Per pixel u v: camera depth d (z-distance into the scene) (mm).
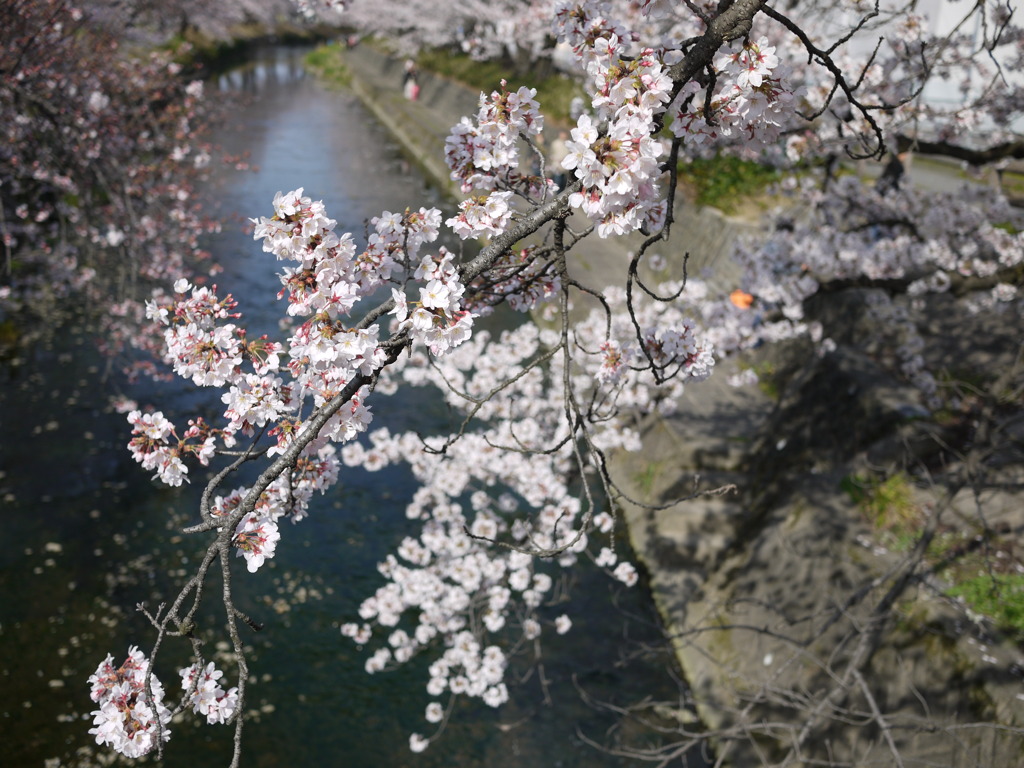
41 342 12461
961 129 7031
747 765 6516
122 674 2215
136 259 10430
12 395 11109
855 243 8281
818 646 6629
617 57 2277
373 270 2256
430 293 2145
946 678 5449
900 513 6992
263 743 6754
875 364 8906
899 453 7551
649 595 8680
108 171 9961
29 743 6566
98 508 9266
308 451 2398
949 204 8492
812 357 9930
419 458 8008
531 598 7328
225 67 45344
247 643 7703
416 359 9117
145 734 2160
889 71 6258
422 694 7352
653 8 2389
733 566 8445
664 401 9016
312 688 7297
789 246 8414
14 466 9773
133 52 20656
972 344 9352
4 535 8711
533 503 7902
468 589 7020
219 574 8500
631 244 16609
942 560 6348
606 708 7301
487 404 8703
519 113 2635
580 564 9023
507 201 2674
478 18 30141
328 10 3771
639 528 9539
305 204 2092
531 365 2391
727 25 2283
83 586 8180
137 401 11234
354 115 36125
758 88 2301
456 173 2732
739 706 6973
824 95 6246
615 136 2076
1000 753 4887
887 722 5621
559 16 2387
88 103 9602
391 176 25109
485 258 2254
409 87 35875
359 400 2285
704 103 2350
